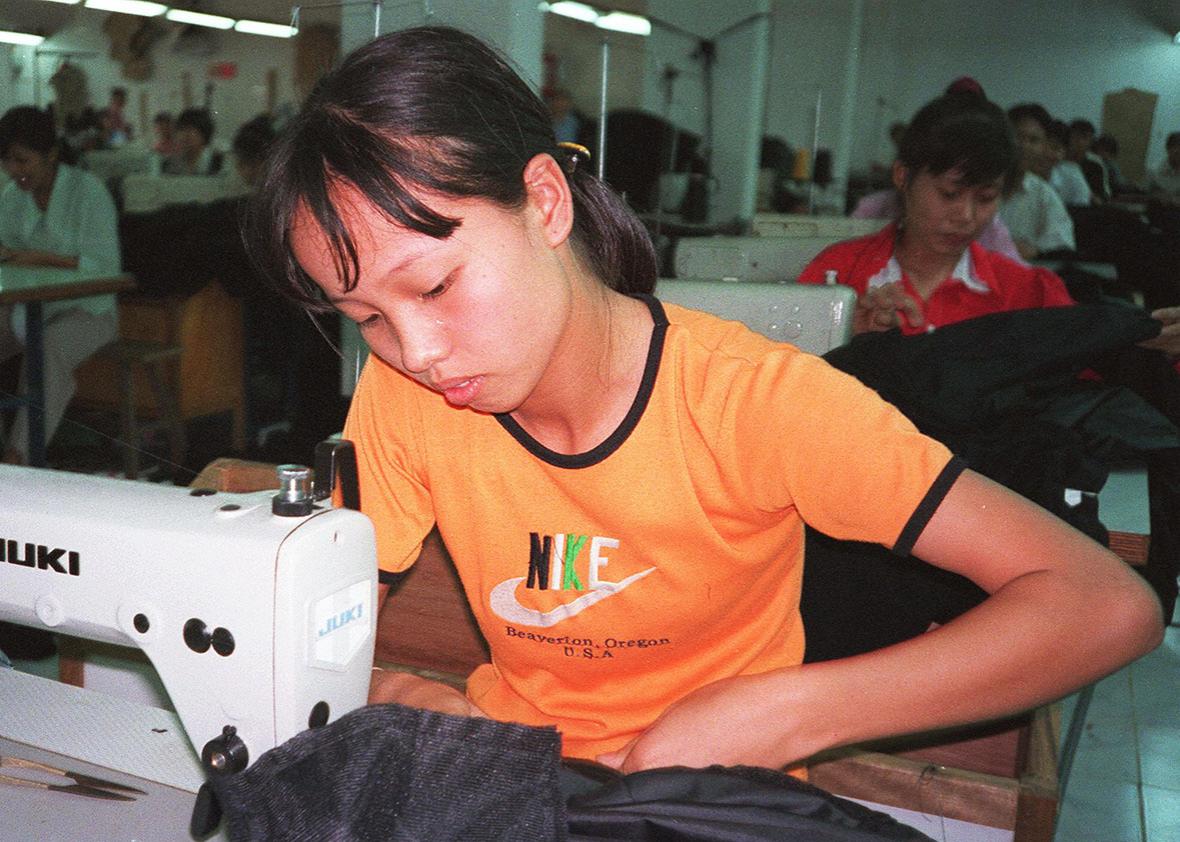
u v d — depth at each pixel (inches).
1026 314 53.2
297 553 27.5
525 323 25.6
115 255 149.8
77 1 203.9
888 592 42.9
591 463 31.7
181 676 29.1
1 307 127.5
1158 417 74.2
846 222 131.3
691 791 23.0
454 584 53.2
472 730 23.0
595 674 35.2
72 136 212.4
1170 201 231.1
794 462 29.7
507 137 25.2
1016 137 87.7
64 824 26.8
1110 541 53.7
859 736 27.5
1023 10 347.9
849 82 360.5
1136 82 342.6
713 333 33.1
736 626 34.7
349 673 29.9
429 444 34.0
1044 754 39.4
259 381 153.8
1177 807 82.0
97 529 29.3
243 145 171.9
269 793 21.6
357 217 23.4
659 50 265.6
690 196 180.9
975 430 47.7
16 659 73.9
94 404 152.1
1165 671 105.5
